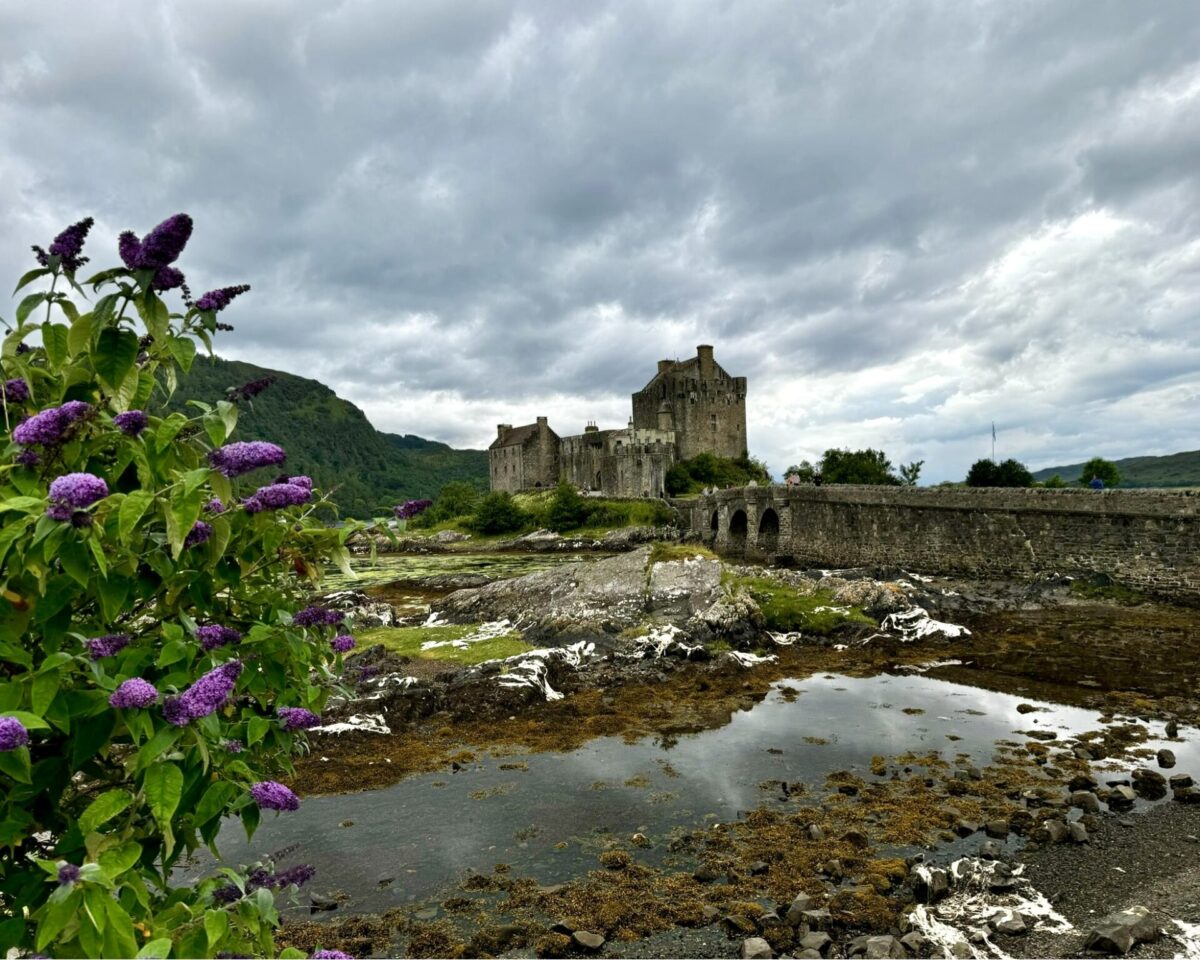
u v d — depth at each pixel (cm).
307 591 635
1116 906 993
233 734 499
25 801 402
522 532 10281
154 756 376
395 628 3123
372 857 1208
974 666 2389
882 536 4819
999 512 4006
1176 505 3186
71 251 423
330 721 1836
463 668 2298
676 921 1006
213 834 454
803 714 1953
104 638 404
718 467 11275
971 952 893
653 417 11762
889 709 1978
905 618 2902
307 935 978
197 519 438
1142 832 1215
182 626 473
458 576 5650
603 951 949
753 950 905
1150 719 1820
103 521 390
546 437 13262
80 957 341
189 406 569
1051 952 892
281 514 551
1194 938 900
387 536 588
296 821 1352
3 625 380
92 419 411
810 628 2880
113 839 383
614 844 1240
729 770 1562
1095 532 3516
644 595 3073
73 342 396
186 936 393
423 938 974
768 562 5772
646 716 1961
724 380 12006
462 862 1187
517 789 1486
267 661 532
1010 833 1233
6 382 427
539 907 1046
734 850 1198
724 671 2405
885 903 1012
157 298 405
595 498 10519
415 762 1645
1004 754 1612
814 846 1198
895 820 1288
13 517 388
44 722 349
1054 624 2928
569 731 1847
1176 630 2714
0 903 413
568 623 2794
